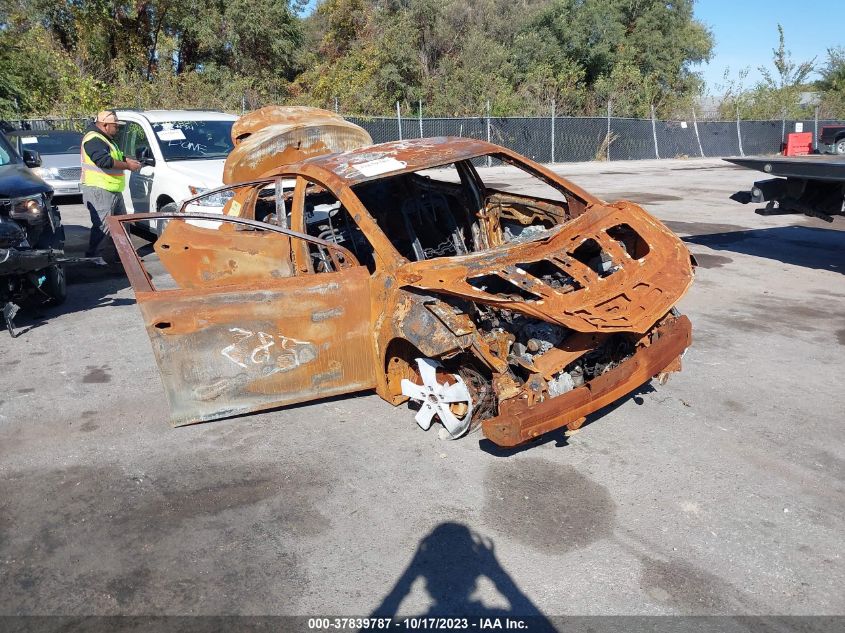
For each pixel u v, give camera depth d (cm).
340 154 507
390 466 389
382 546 319
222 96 2505
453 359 385
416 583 293
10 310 613
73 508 357
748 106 3438
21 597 292
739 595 281
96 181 788
